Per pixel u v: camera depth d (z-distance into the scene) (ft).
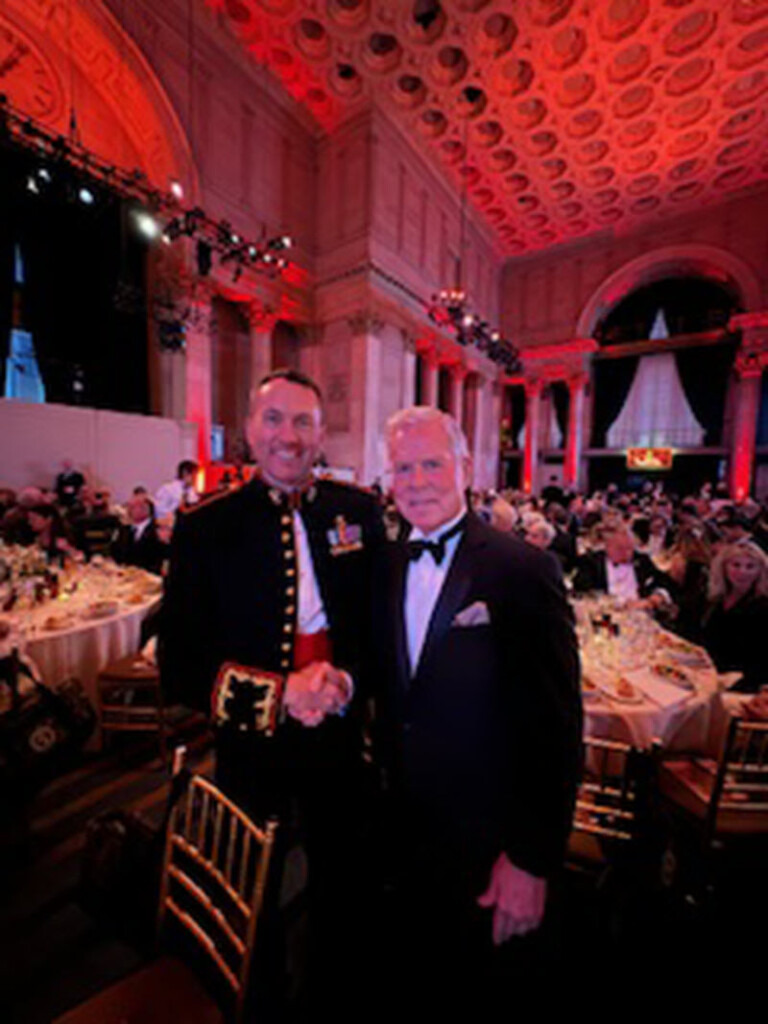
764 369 55.06
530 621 3.78
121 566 15.39
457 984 5.35
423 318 50.65
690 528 19.52
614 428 67.46
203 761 9.92
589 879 5.82
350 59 36.68
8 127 22.24
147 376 36.70
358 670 5.25
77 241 31.30
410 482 4.15
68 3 27.48
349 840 5.55
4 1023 5.10
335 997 5.24
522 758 3.78
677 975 5.60
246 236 39.42
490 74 37.35
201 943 3.92
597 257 62.03
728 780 6.97
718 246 55.06
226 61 36.68
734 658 9.63
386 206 44.09
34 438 28.45
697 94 38.83
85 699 7.68
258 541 5.04
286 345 48.75
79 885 5.22
